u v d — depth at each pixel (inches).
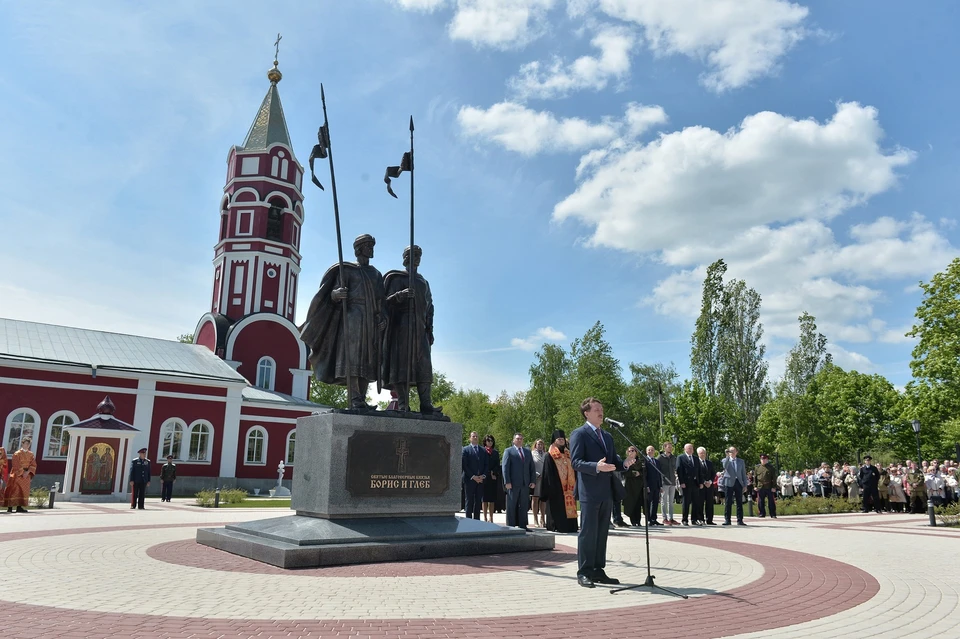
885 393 2161.7
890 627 219.6
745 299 2218.3
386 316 431.8
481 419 2925.7
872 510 983.6
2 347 1330.0
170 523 604.1
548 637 197.2
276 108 1956.2
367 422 373.1
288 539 335.0
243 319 1745.8
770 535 553.9
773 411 2294.5
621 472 296.7
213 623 207.3
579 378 2439.7
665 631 207.0
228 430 1524.4
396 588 267.9
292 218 1887.3
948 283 1382.9
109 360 1437.0
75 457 1121.4
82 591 257.3
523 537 384.5
